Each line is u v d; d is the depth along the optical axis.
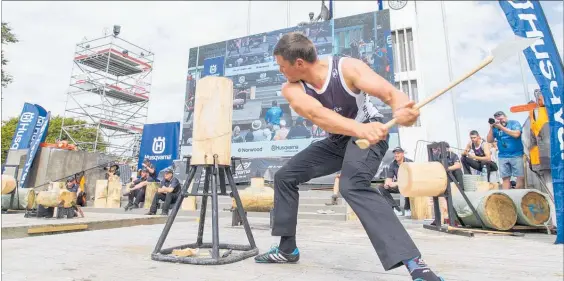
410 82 19.56
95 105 17.84
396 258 1.54
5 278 1.79
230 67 13.94
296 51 1.71
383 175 10.02
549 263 2.30
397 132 10.12
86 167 12.50
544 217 4.21
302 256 2.49
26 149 11.70
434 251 2.82
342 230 4.52
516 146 5.35
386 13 11.96
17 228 4.05
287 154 12.23
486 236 3.93
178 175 11.23
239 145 13.02
